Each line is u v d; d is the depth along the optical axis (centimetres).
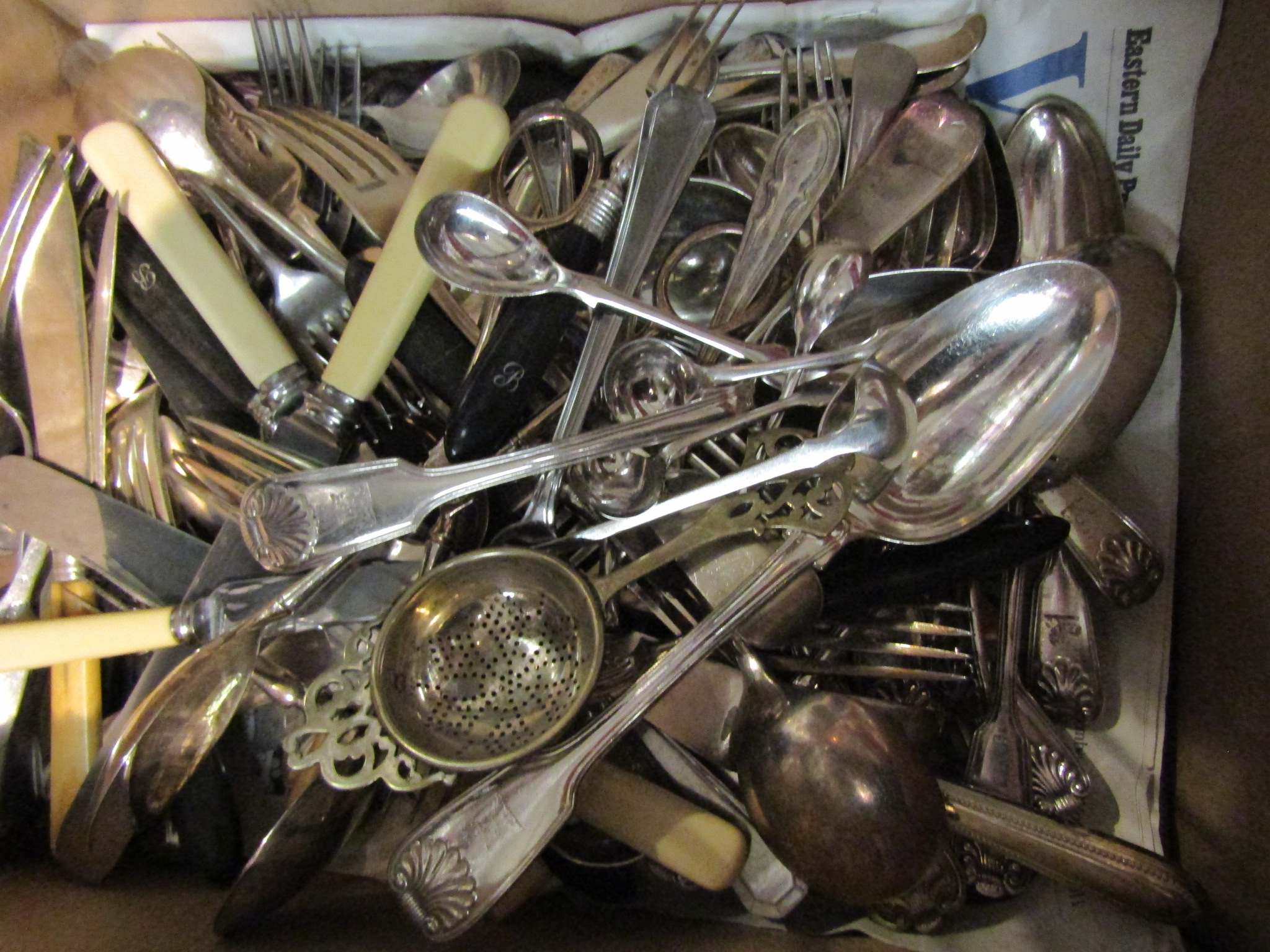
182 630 53
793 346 64
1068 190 63
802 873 51
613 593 53
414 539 58
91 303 60
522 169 67
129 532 57
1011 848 53
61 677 56
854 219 61
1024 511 62
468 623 53
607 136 66
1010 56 65
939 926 57
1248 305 55
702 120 56
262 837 57
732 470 61
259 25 68
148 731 49
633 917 56
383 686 48
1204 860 56
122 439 60
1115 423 60
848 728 51
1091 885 52
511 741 50
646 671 51
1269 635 51
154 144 61
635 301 56
